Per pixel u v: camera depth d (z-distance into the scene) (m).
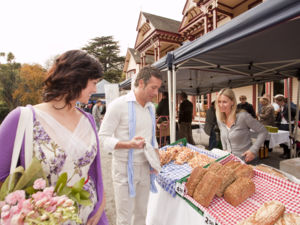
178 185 1.40
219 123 2.16
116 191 1.49
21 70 25.80
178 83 7.05
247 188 1.17
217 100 2.05
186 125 5.52
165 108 5.22
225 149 2.17
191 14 11.59
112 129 1.45
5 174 0.66
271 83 7.41
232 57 2.97
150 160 1.38
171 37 14.80
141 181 1.53
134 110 1.46
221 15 9.20
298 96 4.14
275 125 5.25
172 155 1.94
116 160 1.49
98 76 0.85
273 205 0.97
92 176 0.98
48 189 0.60
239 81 6.47
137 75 1.49
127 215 1.48
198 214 1.19
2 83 25.83
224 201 1.20
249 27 1.47
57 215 0.54
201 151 2.11
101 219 0.96
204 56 2.87
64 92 0.75
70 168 0.77
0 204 0.53
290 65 3.61
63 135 0.76
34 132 0.69
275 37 2.08
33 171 0.62
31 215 0.53
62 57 0.79
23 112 0.69
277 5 1.22
